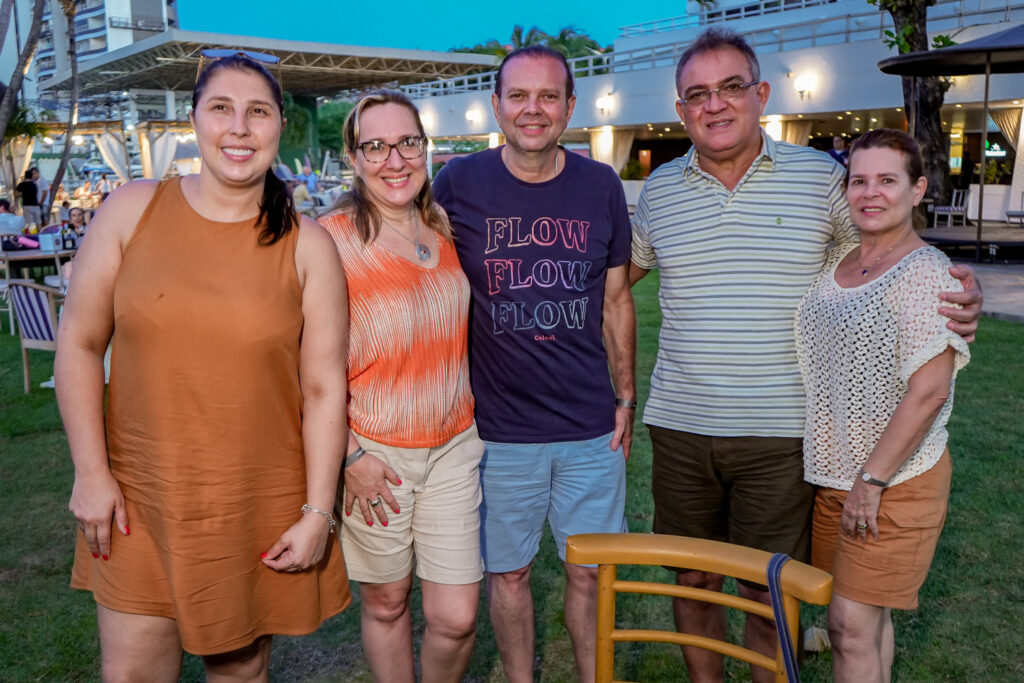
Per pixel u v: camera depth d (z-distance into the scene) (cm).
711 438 254
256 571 202
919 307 206
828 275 239
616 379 287
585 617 271
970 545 368
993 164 2088
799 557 254
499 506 267
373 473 229
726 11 2575
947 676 280
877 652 221
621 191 271
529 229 257
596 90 2442
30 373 721
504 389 263
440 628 243
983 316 894
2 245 1029
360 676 291
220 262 191
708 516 265
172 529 191
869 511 209
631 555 156
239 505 195
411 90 3222
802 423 246
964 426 526
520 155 253
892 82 1761
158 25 9062
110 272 192
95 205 2212
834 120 2162
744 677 289
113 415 197
